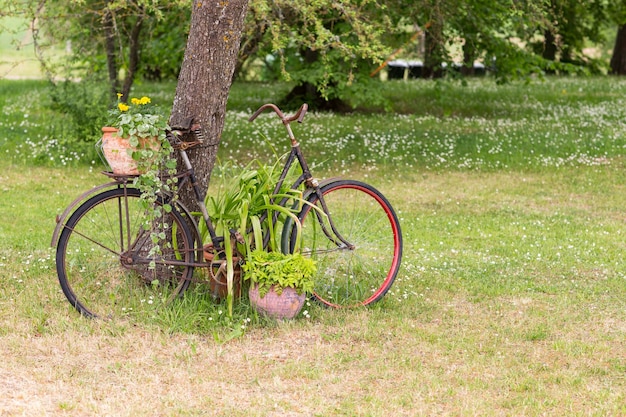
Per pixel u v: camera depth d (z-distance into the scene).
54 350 4.91
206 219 5.65
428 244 8.28
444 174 12.67
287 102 20.45
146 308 5.53
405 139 15.38
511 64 19.66
